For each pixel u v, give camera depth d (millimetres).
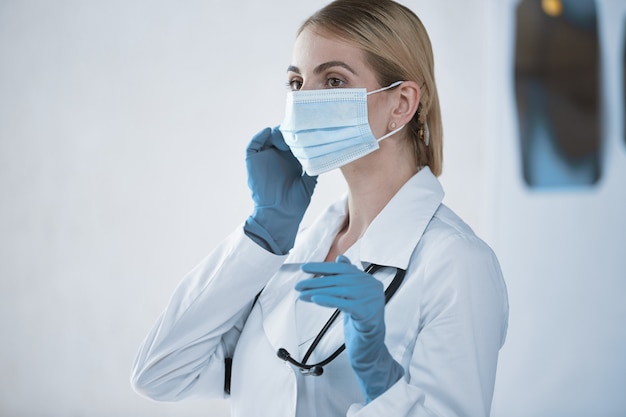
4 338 3777
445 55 3379
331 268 1038
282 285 1349
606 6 2998
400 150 1297
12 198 3775
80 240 3723
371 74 1244
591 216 2998
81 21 3711
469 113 3365
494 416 3059
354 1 1260
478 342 1116
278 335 1252
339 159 1266
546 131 3061
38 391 3754
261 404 1239
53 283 3744
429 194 1266
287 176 1367
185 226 3635
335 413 1187
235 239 1359
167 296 3648
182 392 1366
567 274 3016
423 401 1068
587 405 2979
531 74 3086
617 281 2961
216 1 3604
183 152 3637
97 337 3709
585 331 2990
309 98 1241
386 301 1183
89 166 3715
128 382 3684
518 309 3053
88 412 3719
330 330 1218
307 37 1266
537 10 3080
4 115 3779
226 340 1410
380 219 1255
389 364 1064
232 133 3598
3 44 3768
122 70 3680
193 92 3627
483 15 3348
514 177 3088
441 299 1130
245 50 3586
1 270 3779
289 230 1344
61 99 3732
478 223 3355
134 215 3678
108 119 3695
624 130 2980
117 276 3691
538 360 3029
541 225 3051
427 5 3391
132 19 3666
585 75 3021
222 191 3605
